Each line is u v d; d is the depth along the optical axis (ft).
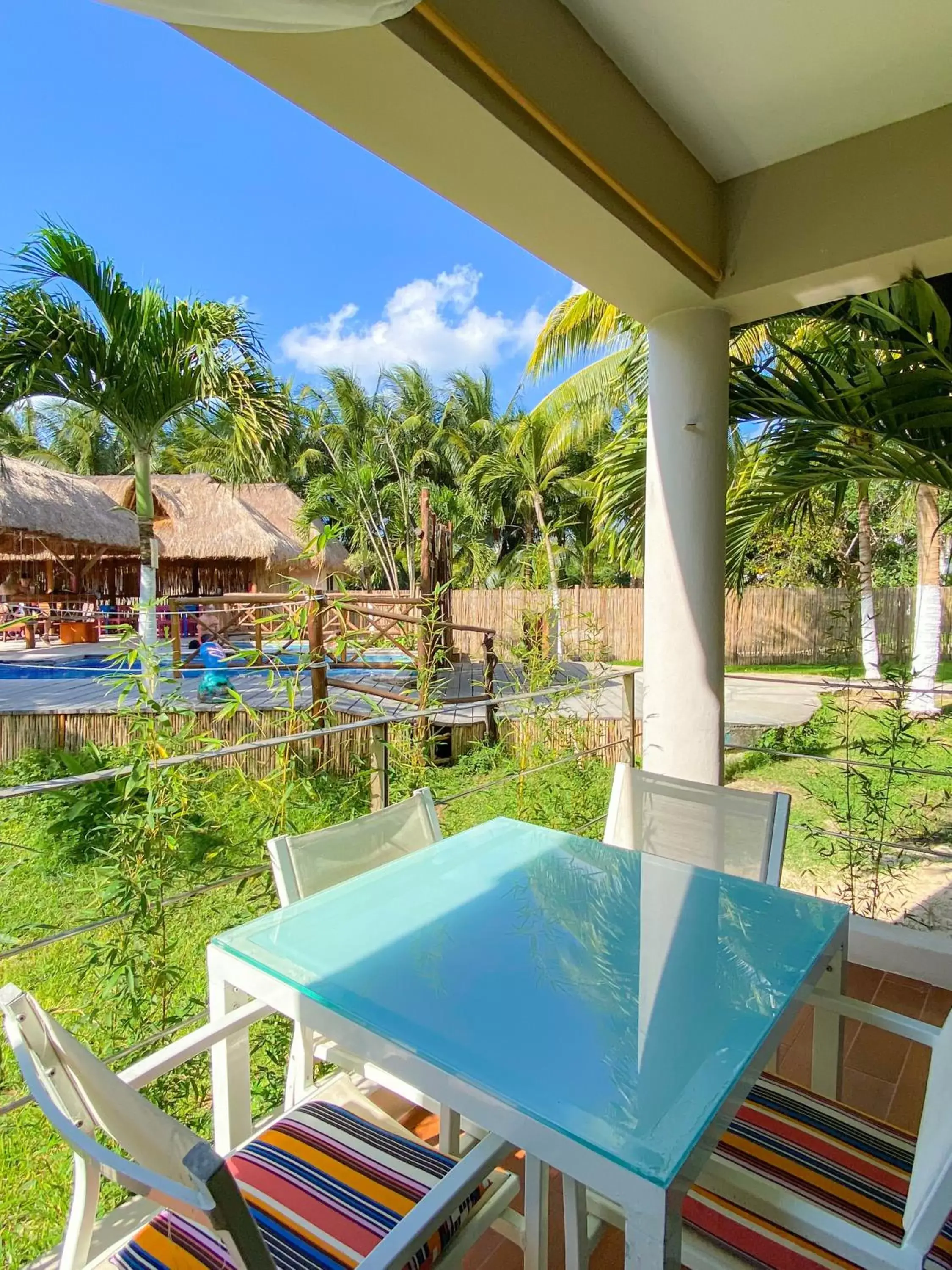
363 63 4.11
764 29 5.27
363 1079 4.91
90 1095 2.65
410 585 48.21
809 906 4.44
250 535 38.65
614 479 10.19
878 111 6.15
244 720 14.85
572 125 5.14
